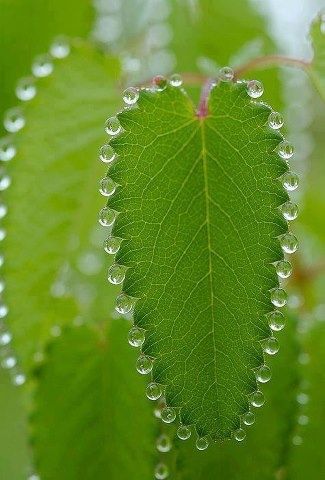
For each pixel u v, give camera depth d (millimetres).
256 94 167
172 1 220
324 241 243
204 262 161
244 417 164
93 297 202
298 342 187
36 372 185
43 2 210
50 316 193
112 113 192
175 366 160
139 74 217
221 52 220
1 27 209
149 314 160
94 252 200
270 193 162
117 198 161
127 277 160
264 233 162
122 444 183
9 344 191
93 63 192
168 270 161
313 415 190
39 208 193
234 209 162
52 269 194
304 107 226
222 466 181
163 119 163
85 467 184
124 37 220
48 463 184
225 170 163
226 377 160
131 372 183
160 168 162
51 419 185
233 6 220
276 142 163
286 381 186
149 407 182
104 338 185
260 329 161
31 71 208
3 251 192
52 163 192
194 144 163
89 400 184
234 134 163
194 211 162
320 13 181
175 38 219
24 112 191
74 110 192
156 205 161
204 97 165
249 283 161
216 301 161
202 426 160
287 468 187
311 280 216
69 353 185
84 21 211
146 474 182
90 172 194
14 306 192
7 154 191
